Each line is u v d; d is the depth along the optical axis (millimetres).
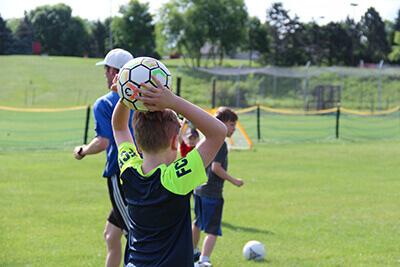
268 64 89750
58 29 105500
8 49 92875
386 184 9422
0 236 5391
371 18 83500
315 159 13172
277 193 8375
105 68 3594
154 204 2002
